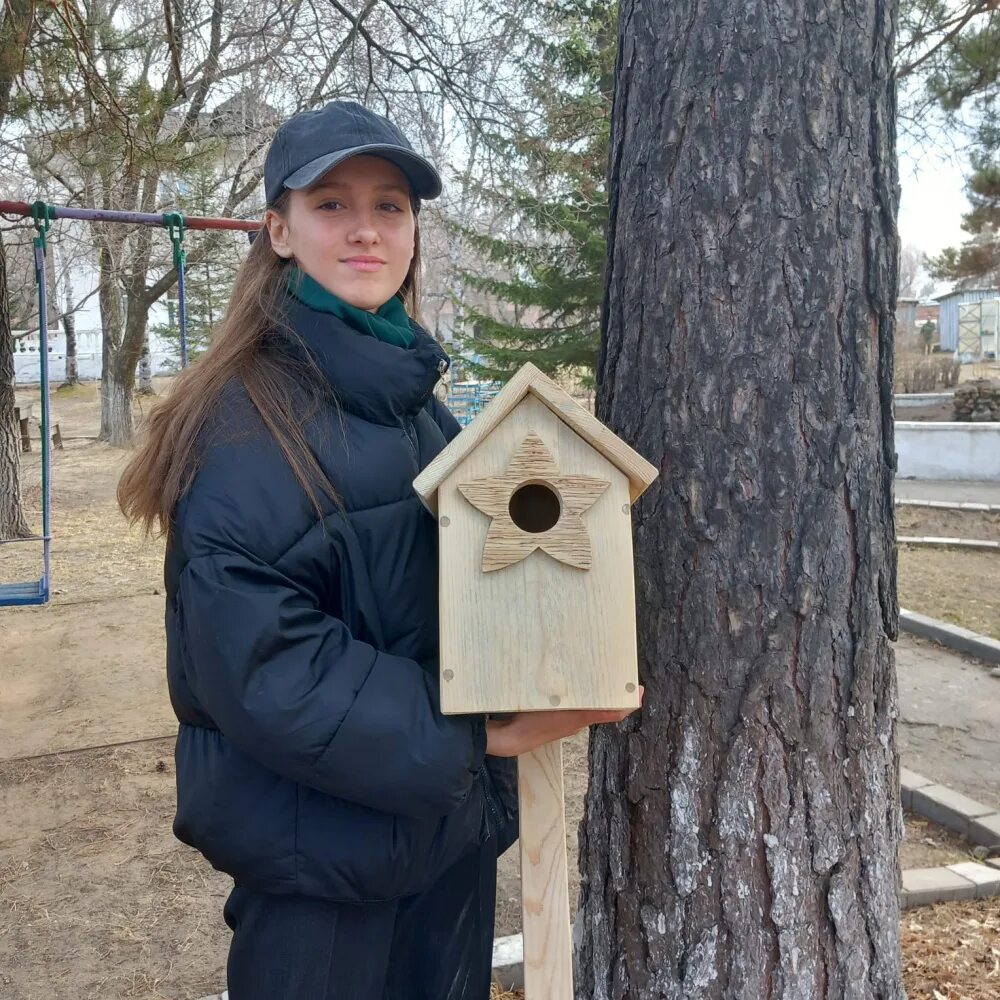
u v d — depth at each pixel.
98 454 15.10
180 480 1.35
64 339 31.83
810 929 1.76
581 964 2.02
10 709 4.84
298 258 1.49
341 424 1.41
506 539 1.37
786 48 1.65
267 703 1.19
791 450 1.69
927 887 3.05
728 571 1.72
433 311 20.33
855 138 1.68
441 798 1.29
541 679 1.37
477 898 1.69
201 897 3.12
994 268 15.37
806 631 1.72
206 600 1.21
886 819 1.83
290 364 1.44
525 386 1.39
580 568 1.38
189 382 1.43
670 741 1.79
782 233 1.67
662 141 1.73
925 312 42.16
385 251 1.49
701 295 1.71
